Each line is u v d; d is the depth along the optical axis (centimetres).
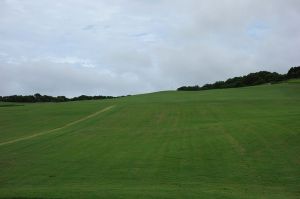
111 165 2497
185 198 1620
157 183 1994
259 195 1689
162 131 3922
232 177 2069
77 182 2075
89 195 1695
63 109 6512
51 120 5334
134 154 2819
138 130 4116
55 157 2848
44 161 2719
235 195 1680
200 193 1716
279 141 2844
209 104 6316
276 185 1878
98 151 3022
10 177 2259
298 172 2089
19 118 5669
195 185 1922
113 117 5316
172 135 3600
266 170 2164
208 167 2319
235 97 7631
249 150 2677
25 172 2386
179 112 5516
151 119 4969
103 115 5578
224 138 3169
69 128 4531
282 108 5466
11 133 4334
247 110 5381
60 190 1823
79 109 6444
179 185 1930
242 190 1794
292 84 10581
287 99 6831
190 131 3744
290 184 1884
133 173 2252
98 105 6925
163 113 5484
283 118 3938
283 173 2088
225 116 4856
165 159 2591
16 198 1680
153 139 3456
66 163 2623
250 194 1708
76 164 2580
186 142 3162
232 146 2842
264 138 2986
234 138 3120
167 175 2172
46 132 4291
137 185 1953
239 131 3409
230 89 10194
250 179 2011
